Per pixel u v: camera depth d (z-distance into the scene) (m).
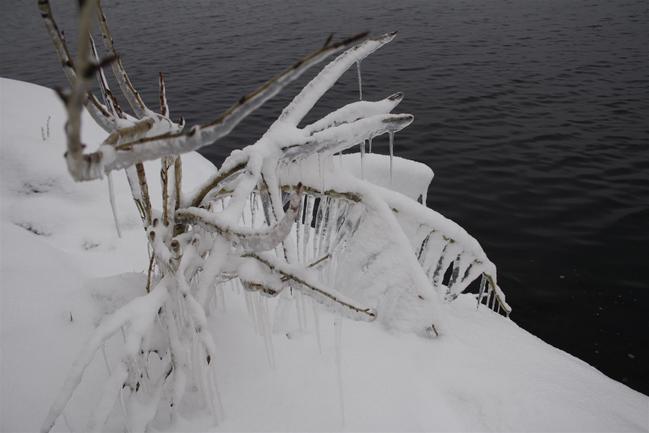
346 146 2.46
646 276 5.67
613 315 5.08
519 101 12.10
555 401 2.27
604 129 10.14
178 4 31.84
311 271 2.03
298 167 2.60
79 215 4.35
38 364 2.05
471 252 3.04
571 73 14.38
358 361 2.33
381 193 2.82
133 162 1.36
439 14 25.53
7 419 1.81
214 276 1.99
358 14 26.12
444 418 2.04
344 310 1.97
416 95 12.75
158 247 1.93
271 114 11.51
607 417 2.25
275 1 32.25
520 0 29.31
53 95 7.18
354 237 2.83
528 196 7.53
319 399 2.08
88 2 0.77
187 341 2.05
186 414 1.98
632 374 4.34
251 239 1.81
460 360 2.46
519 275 5.73
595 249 6.20
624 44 17.53
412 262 2.69
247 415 1.98
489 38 19.48
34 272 2.58
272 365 2.26
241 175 2.43
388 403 2.08
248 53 17.73
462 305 3.64
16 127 5.64
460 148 9.37
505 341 2.98
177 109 11.95
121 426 1.86
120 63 1.91
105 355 1.95
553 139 9.70
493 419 2.08
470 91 12.98
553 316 5.07
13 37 21.39
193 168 6.04
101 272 3.41
